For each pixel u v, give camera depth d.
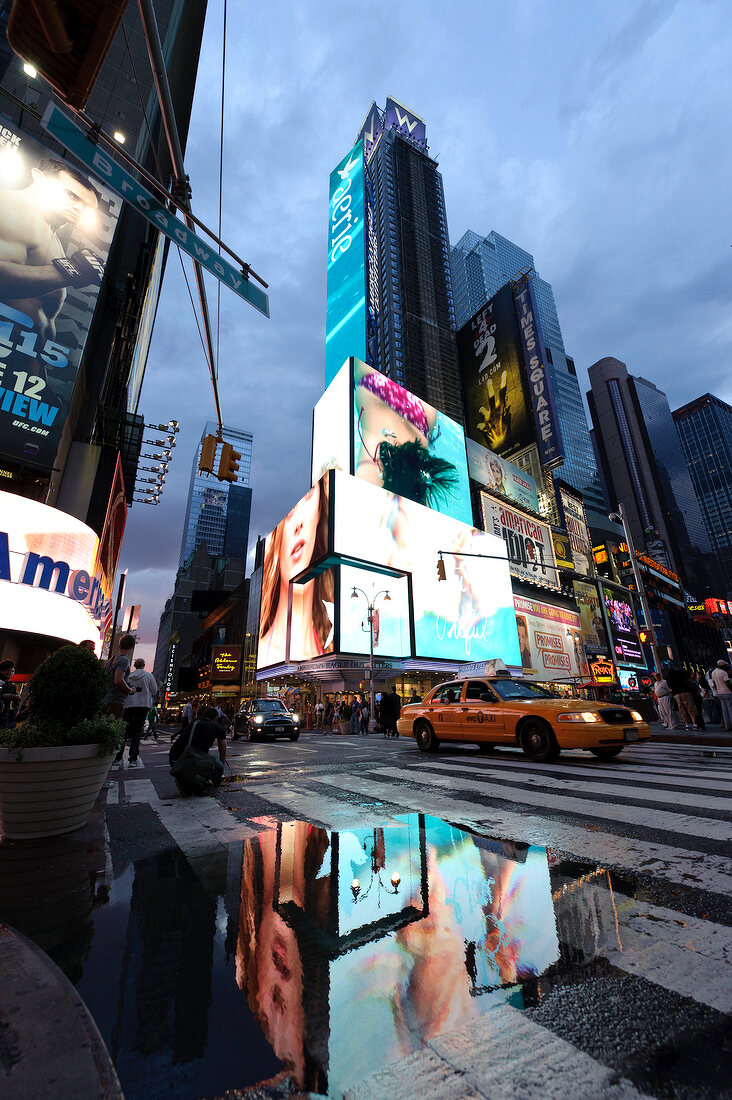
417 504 55.50
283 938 2.23
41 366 21.42
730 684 12.42
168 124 6.26
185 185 7.30
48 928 2.36
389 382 63.47
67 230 23.62
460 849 3.48
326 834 3.97
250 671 68.44
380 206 125.50
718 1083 1.33
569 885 2.77
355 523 47.53
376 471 56.53
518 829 3.92
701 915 2.34
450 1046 1.51
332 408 59.72
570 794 5.13
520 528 81.00
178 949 2.14
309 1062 1.44
